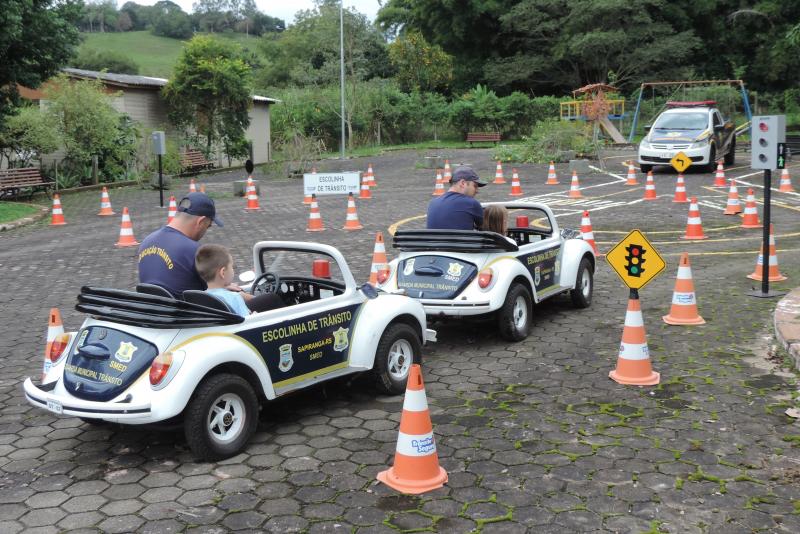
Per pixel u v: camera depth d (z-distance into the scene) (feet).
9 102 76.43
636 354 21.20
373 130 160.15
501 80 183.32
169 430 17.54
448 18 195.21
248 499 15.14
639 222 51.37
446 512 14.40
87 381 16.65
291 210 63.00
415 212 59.77
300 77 177.58
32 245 49.16
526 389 21.04
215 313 16.88
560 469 16.08
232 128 112.57
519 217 29.78
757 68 181.06
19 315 31.14
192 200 18.58
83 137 85.30
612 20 167.63
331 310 19.45
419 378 15.47
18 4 65.57
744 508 14.32
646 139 84.69
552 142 106.63
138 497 15.34
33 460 17.33
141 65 372.58
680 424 18.30
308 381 18.86
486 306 23.84
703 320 27.35
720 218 52.39
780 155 30.35
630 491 15.06
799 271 35.42
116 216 63.00
